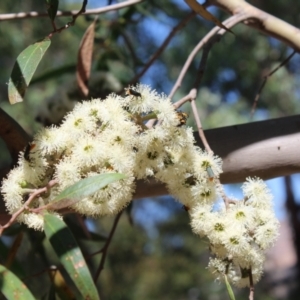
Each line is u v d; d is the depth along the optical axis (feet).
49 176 1.81
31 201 1.74
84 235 3.04
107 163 1.73
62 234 1.67
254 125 2.26
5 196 1.78
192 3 2.15
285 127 2.24
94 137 1.78
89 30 2.84
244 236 1.77
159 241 9.08
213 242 1.78
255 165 2.21
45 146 1.76
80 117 1.77
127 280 8.64
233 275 1.83
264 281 7.98
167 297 8.75
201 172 1.83
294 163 2.20
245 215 1.76
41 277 4.06
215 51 6.09
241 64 6.25
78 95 2.90
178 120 1.81
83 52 2.83
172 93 2.48
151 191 2.22
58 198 1.69
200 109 6.57
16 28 5.76
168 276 8.87
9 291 1.69
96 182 1.65
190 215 1.83
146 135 1.79
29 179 1.77
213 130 2.27
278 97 6.59
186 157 1.83
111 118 1.77
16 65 1.92
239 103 6.51
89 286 1.63
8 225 1.70
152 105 1.81
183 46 5.92
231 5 2.78
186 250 9.12
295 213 7.25
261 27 2.78
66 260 1.65
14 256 2.45
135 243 8.77
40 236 2.98
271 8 5.98
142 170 1.82
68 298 2.49
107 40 3.66
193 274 8.98
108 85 3.18
